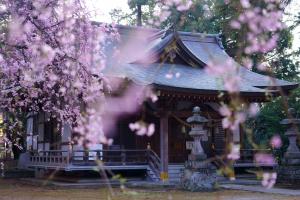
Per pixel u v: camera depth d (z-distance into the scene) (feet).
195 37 88.69
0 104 42.09
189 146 57.11
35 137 81.66
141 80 59.16
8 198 45.83
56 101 47.47
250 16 16.90
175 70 71.92
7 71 35.40
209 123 66.13
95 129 21.58
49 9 32.78
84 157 60.75
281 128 78.33
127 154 66.33
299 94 79.05
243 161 70.33
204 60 80.89
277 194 47.88
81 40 36.01
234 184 59.16
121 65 69.51
